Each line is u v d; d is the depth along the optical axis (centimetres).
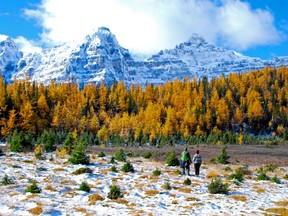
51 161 2712
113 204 1420
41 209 1222
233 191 1894
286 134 9781
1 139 8688
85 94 14888
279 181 2383
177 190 1823
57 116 10462
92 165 2647
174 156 3250
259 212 1384
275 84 16400
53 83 15162
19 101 10456
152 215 1252
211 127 11825
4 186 1645
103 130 9281
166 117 12231
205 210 1389
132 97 15138
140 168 2775
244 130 12562
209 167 3319
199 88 15988
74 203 1401
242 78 16788
